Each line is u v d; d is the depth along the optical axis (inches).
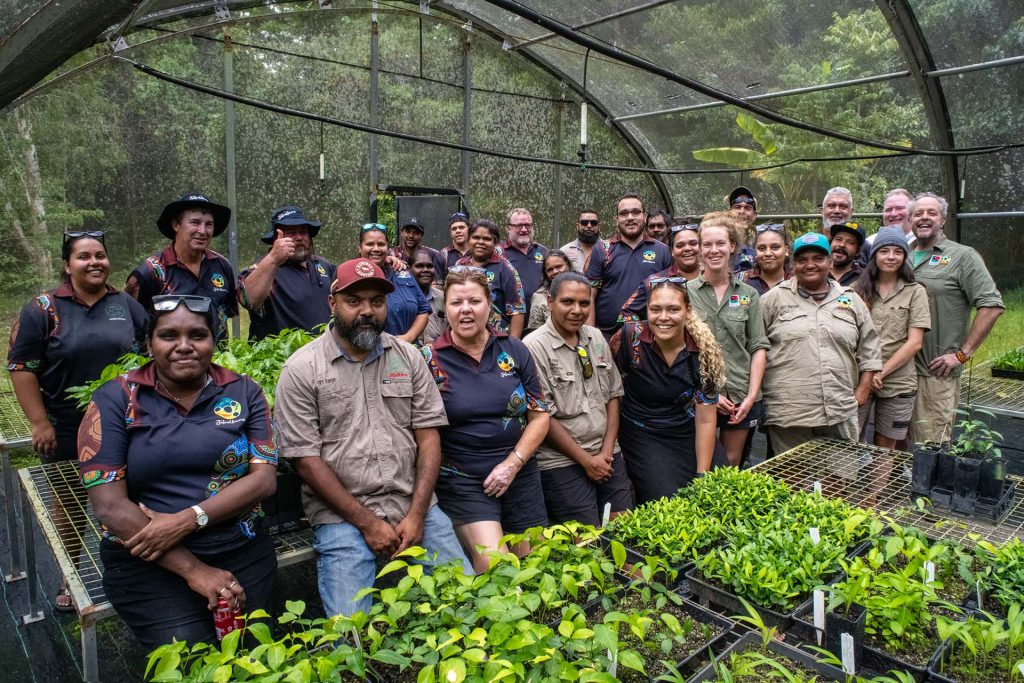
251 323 198.8
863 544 109.5
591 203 429.4
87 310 153.9
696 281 173.0
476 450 135.8
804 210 387.9
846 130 333.4
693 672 83.0
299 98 327.9
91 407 105.1
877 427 197.8
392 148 356.5
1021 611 87.2
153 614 101.7
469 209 386.0
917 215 202.5
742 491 124.1
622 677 81.6
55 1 114.3
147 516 103.0
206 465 106.3
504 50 379.2
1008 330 306.3
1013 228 299.4
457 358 136.8
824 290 170.1
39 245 274.7
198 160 308.0
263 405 113.9
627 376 159.8
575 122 414.6
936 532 118.6
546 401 143.6
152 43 283.6
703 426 153.6
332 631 80.7
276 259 183.5
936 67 288.0
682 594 103.1
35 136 269.1
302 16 321.7
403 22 347.6
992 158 297.0
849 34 293.3
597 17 311.7
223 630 100.4
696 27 308.3
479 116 380.8
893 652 86.3
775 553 102.6
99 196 287.1
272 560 115.8
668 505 119.2
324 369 120.6
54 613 156.9
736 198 259.9
